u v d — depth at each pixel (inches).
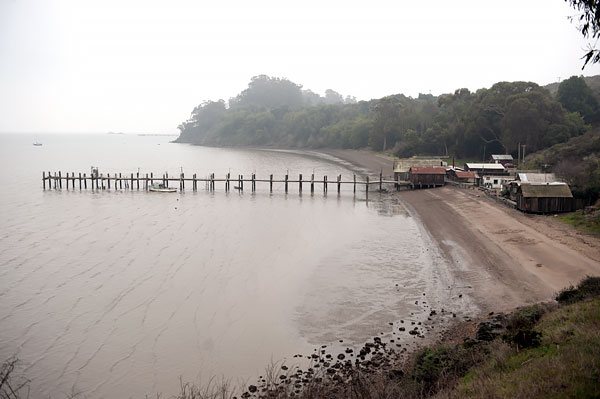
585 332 580.1
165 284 1082.1
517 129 3029.0
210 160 4881.9
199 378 705.0
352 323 882.8
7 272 1152.8
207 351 784.3
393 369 697.0
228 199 2378.2
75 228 1633.9
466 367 604.7
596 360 490.0
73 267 1195.3
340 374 698.8
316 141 6387.8
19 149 7126.0
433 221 1781.5
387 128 4840.1
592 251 1184.2
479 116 3405.5
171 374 715.4
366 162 4318.4
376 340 805.2
